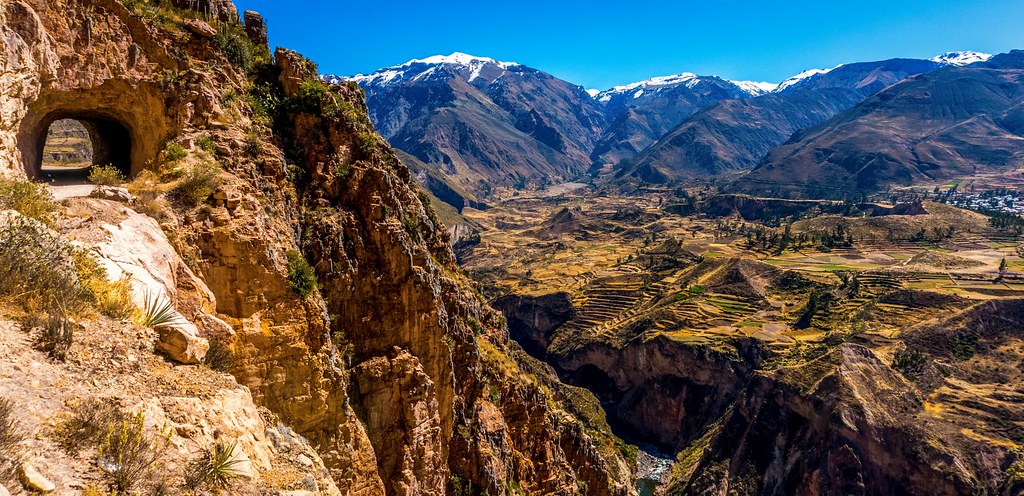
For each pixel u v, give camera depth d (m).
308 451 17.06
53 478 8.52
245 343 20.62
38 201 16.09
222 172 22.69
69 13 22.28
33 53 20.44
